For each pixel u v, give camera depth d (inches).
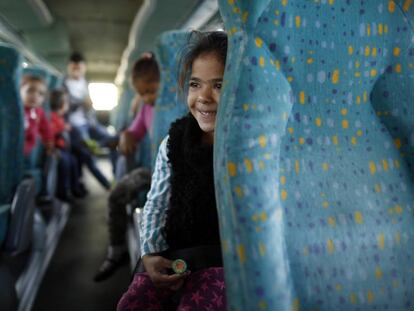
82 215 154.9
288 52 25.2
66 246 118.6
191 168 37.6
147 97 81.8
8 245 69.1
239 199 22.7
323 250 25.5
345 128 28.4
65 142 154.7
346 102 28.4
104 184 195.0
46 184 119.2
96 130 202.4
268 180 23.4
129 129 92.1
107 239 126.0
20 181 74.5
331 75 27.2
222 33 35.4
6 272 67.4
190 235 38.1
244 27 24.1
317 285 24.9
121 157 118.8
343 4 26.7
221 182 23.8
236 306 22.8
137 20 237.6
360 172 28.3
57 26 284.0
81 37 357.7
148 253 38.6
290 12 24.8
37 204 116.6
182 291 37.2
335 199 26.8
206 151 36.7
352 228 26.6
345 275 25.7
